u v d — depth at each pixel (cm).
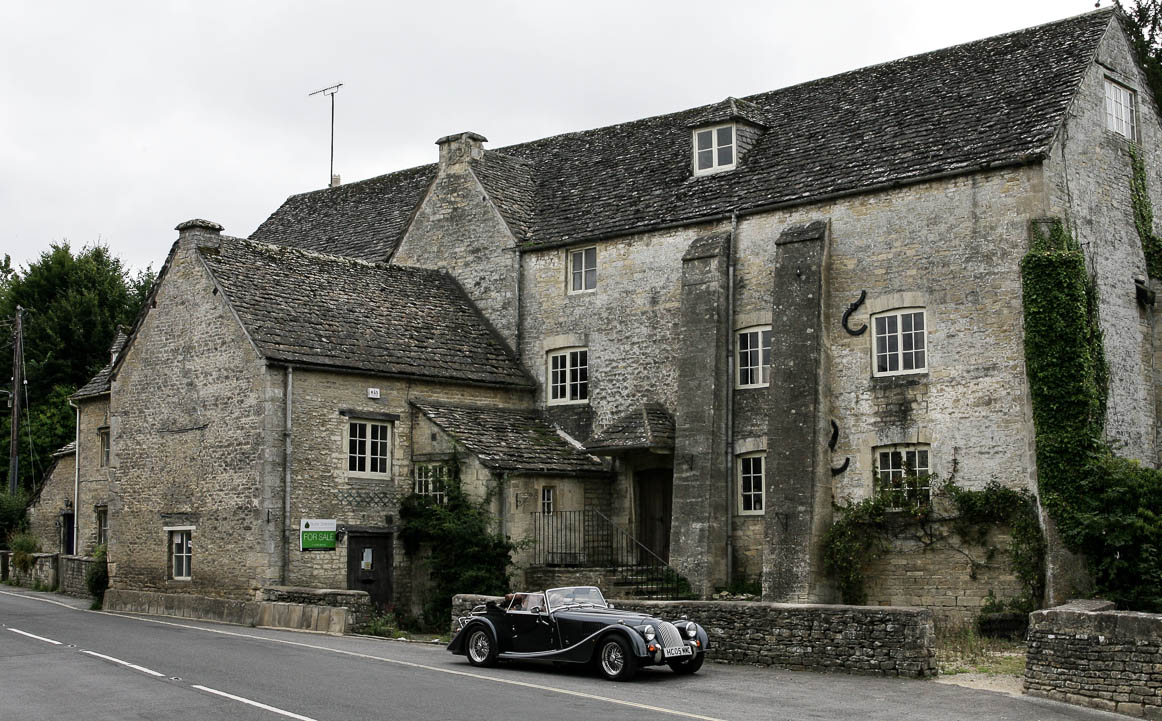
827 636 1878
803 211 2708
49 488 4091
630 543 2905
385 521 2798
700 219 2856
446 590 2656
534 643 1850
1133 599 2216
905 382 2514
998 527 2364
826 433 2578
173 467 2869
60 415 4981
